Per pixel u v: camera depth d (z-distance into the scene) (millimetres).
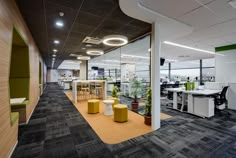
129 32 4355
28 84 3791
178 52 7164
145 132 2969
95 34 4586
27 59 3783
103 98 7172
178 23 3170
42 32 4316
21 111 3379
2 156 1748
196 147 2346
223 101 4613
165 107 5512
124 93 7816
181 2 2430
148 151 2211
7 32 1993
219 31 3947
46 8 2777
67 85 12188
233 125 3453
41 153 2131
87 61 12227
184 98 4930
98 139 2625
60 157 2031
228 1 2391
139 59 7770
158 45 3139
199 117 4152
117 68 12531
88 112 4473
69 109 5027
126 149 2270
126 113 3707
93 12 2971
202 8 2641
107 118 3963
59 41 5512
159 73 3162
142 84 4945
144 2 2436
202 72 10047
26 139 2592
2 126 1743
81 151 2197
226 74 5574
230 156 2086
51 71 23312
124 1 2260
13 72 3646
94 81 7027
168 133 2922
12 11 2268
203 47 5988
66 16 3174
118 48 6703
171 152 2186
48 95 8508
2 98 1751
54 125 3354
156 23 3084
